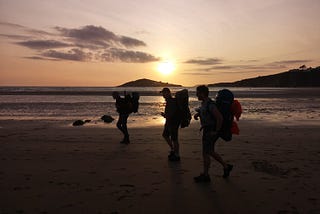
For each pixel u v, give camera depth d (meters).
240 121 12.73
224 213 3.32
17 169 5.09
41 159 5.82
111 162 5.59
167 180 4.49
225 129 4.33
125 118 7.47
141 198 3.75
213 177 4.63
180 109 5.57
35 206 3.50
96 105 23.14
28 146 7.18
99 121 12.90
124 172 4.92
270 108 20.75
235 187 4.16
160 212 3.35
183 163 5.52
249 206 3.51
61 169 5.09
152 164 5.45
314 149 6.78
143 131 9.73
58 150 6.70
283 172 4.86
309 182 4.37
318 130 9.91
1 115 15.88
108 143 7.58
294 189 4.07
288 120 13.12
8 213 3.31
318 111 18.22
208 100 4.30
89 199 3.71
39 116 15.38
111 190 4.04
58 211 3.36
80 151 6.59
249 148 6.90
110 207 3.47
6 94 49.81
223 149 6.79
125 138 7.54
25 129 10.27
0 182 4.38
